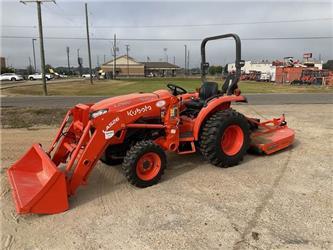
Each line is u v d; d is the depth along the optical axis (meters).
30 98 18.33
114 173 4.93
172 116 4.62
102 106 4.16
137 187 4.36
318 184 4.43
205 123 5.00
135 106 4.29
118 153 4.68
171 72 105.75
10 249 3.03
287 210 3.68
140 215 3.62
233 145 5.18
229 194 4.13
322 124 8.74
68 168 3.87
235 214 3.61
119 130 4.17
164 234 3.23
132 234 3.24
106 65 96.81
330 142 6.66
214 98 5.11
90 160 3.96
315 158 5.58
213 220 3.48
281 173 4.86
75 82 45.66
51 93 22.95
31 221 3.52
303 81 35.94
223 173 4.89
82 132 4.25
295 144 6.49
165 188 4.35
